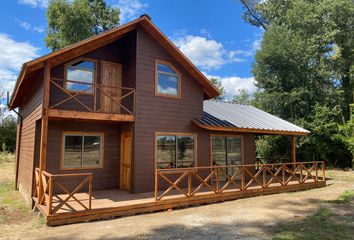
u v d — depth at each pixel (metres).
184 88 10.68
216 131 11.65
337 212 7.63
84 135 9.62
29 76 9.14
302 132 13.02
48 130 8.94
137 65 9.48
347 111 21.78
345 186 12.61
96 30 26.05
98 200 7.91
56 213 6.41
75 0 23.02
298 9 22.50
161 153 9.85
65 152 9.20
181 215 7.37
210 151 11.30
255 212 7.68
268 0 27.05
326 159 20.00
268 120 13.63
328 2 21.66
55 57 7.93
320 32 22.00
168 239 5.41
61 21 22.03
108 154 10.05
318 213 7.51
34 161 8.66
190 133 10.69
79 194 8.87
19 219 7.15
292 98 20.30
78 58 9.51
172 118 10.21
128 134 9.77
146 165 9.38
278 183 11.56
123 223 6.56
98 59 9.94
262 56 21.53
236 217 7.13
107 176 9.95
